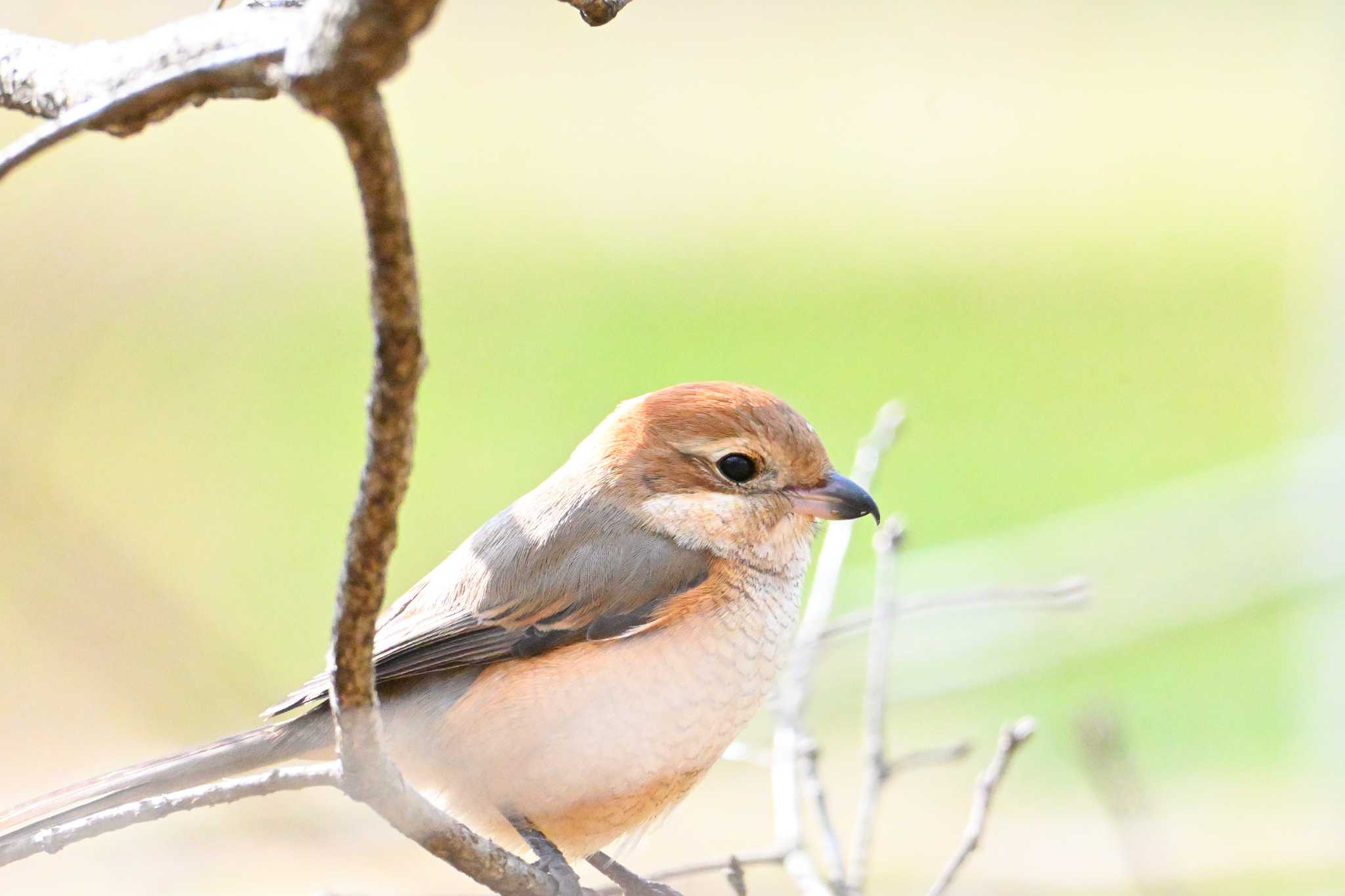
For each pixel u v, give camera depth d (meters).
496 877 4.58
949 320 18.69
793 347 17.89
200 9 14.71
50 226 15.27
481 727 5.87
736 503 6.30
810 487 6.41
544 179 21.30
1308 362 14.23
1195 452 15.62
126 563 8.54
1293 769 12.26
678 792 6.20
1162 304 19.36
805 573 6.56
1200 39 22.97
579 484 6.50
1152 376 17.36
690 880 9.57
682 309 18.47
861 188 21.86
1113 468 15.46
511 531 6.38
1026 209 21.47
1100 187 22.02
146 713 7.91
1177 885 7.04
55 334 14.76
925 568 12.09
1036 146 22.48
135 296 16.03
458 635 6.05
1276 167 22.08
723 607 6.15
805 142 21.83
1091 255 20.39
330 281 17.89
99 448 13.84
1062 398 16.94
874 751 6.80
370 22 2.72
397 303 3.15
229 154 17.73
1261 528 12.22
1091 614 11.76
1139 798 7.18
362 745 3.99
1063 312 18.75
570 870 5.73
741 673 6.18
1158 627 12.02
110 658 8.10
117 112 3.31
